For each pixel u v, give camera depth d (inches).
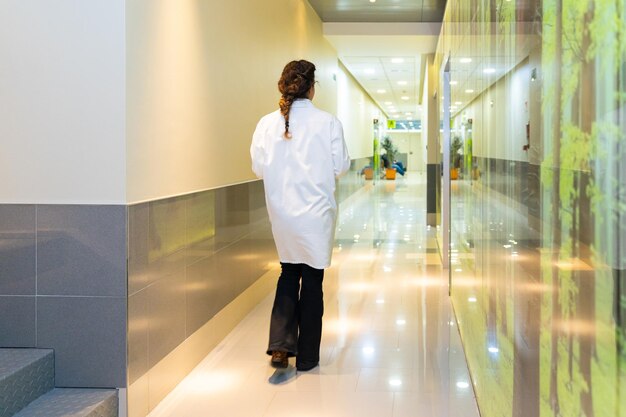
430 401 129.0
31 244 115.0
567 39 43.4
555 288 48.9
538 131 54.4
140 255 119.5
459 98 171.2
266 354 163.3
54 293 115.0
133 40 116.6
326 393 135.0
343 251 343.0
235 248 192.2
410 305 216.1
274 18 257.1
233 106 189.9
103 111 113.0
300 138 149.0
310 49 369.1
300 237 146.6
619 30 32.7
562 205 45.9
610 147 34.5
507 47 74.2
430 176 483.2
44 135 114.3
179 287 141.3
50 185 114.3
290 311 149.9
